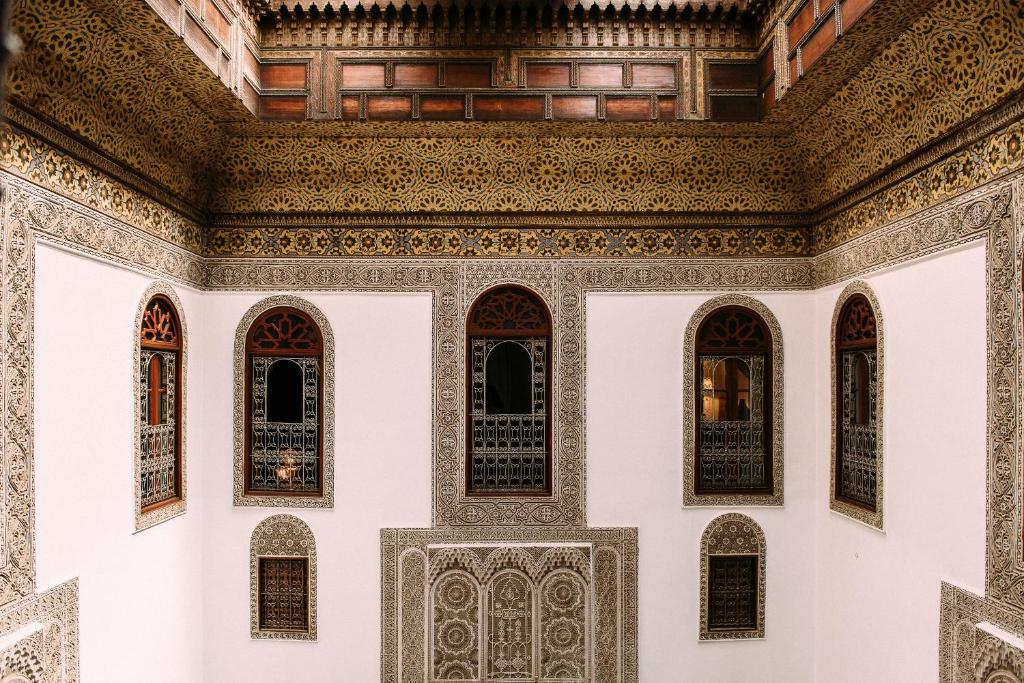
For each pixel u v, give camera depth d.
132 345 2.99
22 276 2.27
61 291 2.49
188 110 3.18
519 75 3.38
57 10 2.24
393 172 3.74
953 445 2.55
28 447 2.29
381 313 3.80
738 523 3.78
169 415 3.43
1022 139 2.22
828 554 3.58
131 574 2.96
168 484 3.42
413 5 3.32
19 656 2.20
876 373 3.17
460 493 3.77
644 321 3.81
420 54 3.37
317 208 3.81
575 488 3.78
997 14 2.19
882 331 3.06
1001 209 2.31
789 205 3.81
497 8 3.35
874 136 3.07
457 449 3.77
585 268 3.82
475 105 3.36
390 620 3.74
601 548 3.78
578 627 3.78
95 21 2.39
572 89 3.38
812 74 2.88
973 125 2.45
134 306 3.01
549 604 3.78
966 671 2.45
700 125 3.46
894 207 2.98
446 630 3.77
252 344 3.80
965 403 2.49
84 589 2.60
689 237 3.82
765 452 3.82
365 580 3.75
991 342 2.36
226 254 3.80
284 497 3.75
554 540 3.78
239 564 3.75
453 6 3.32
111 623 2.79
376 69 3.38
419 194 3.80
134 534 2.99
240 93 3.13
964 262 2.51
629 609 3.77
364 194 3.80
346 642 3.74
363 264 3.80
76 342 2.57
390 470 3.77
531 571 3.77
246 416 3.78
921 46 2.52
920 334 2.77
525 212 3.81
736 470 3.82
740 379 3.84
